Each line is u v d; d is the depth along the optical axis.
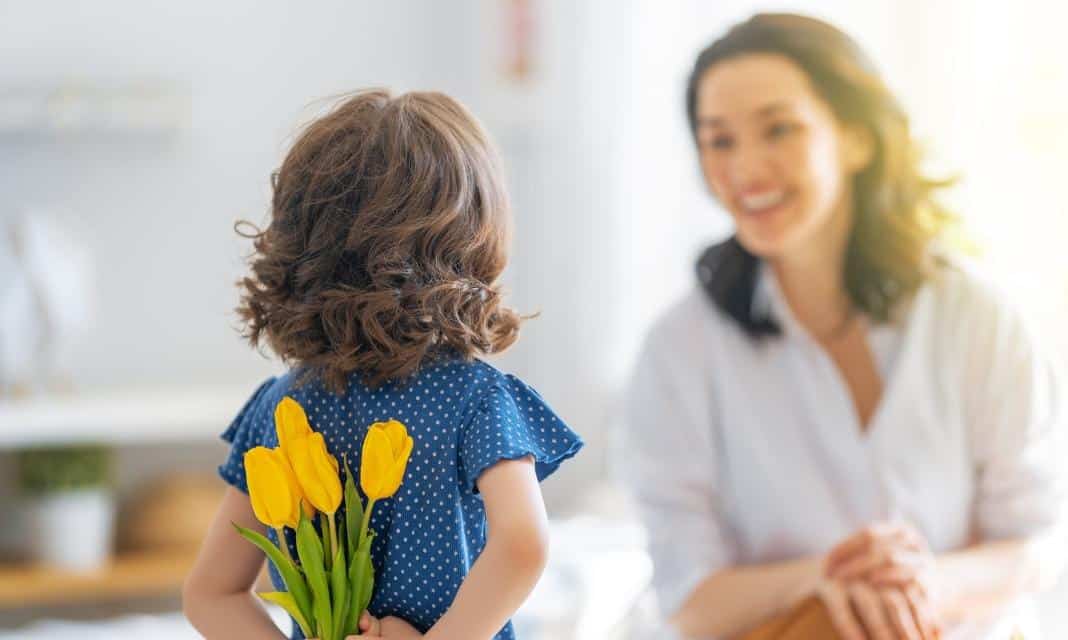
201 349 4.30
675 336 2.12
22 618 3.98
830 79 1.96
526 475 1.25
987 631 2.00
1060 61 3.18
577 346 4.25
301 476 1.25
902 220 2.04
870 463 2.05
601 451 4.23
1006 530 2.06
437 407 1.28
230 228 4.31
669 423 2.11
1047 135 3.20
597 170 4.21
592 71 4.21
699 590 2.02
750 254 2.08
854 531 2.06
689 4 4.08
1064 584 2.74
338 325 1.29
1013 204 3.25
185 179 4.27
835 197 2.00
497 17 4.30
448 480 1.26
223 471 1.42
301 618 1.28
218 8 4.28
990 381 2.04
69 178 4.16
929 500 2.05
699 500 2.09
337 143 1.32
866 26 3.69
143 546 3.93
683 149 4.10
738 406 2.08
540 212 4.30
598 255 4.22
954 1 3.47
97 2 4.16
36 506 3.80
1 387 3.90
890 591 1.83
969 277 2.07
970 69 3.42
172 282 4.27
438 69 4.46
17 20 4.09
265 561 1.44
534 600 2.72
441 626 1.21
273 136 4.34
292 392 1.35
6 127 4.00
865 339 2.08
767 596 1.97
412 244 1.28
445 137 1.31
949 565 1.97
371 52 4.41
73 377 4.18
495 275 1.35
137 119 4.08
